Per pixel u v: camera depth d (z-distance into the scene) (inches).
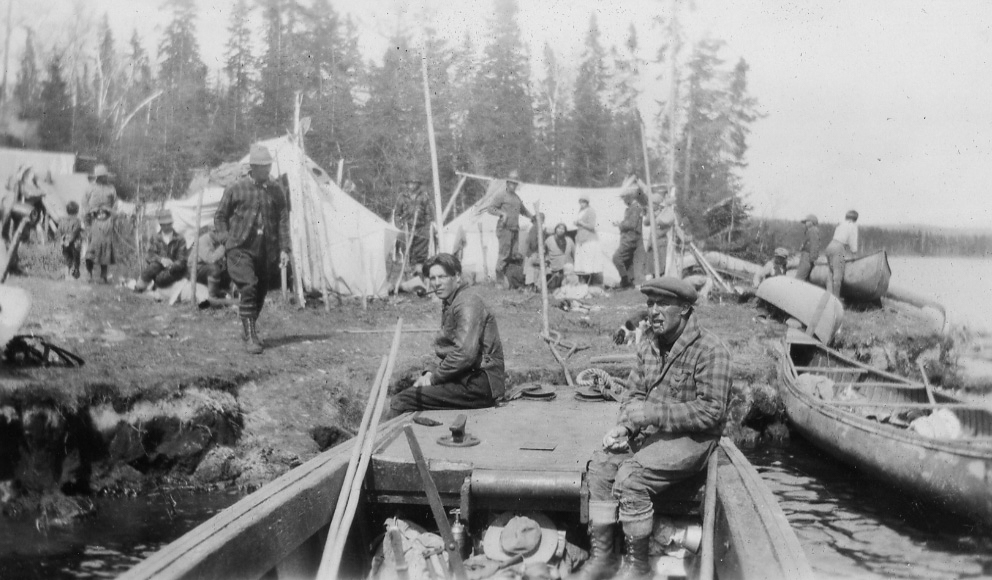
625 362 406.6
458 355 240.1
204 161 732.7
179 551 110.9
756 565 111.7
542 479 155.2
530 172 917.8
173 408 322.3
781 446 399.2
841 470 350.0
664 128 926.4
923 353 552.7
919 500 287.1
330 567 130.0
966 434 359.3
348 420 364.5
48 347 337.7
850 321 584.1
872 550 255.4
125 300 486.9
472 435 198.5
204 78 803.4
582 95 930.1
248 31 837.8
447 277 248.5
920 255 814.5
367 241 569.9
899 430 295.1
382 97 890.7
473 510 161.6
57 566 231.1
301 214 547.2
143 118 743.1
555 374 400.5
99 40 758.5
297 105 569.0
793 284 566.9
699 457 157.5
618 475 159.3
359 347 438.9
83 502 285.1
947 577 230.7
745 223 829.2
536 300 607.2
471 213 682.2
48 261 505.7
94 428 303.9
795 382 397.4
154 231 531.2
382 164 876.6
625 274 664.4
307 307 534.3
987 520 261.7
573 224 697.6
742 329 539.5
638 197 679.1
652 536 161.6
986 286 661.3
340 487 161.5
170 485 312.7
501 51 922.7
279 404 354.0
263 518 127.2
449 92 913.5
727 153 897.5
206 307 501.0
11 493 276.5
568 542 160.2
